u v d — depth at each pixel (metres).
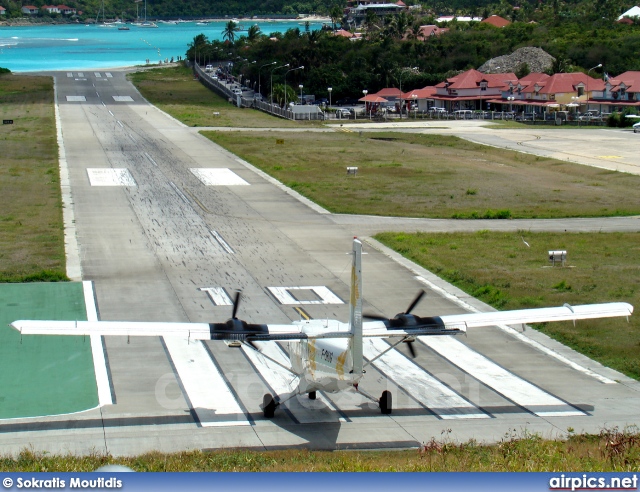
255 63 182.88
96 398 29.39
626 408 28.84
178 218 62.12
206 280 45.34
